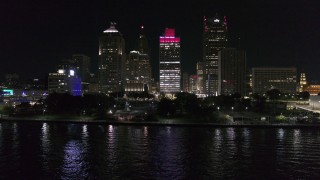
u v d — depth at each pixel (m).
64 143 182.00
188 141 186.62
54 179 121.56
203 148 168.75
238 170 131.38
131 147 171.50
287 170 131.38
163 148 168.75
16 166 137.38
